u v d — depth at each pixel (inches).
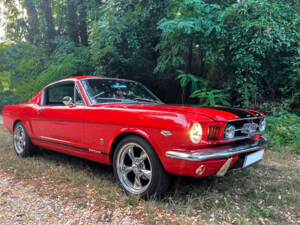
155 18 326.6
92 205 107.4
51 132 157.8
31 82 405.4
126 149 117.3
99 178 136.0
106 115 121.3
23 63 443.2
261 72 286.2
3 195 118.1
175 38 271.0
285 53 284.8
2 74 443.2
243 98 281.1
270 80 294.7
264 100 293.3
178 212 100.7
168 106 120.6
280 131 221.8
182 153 94.7
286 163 170.4
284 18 265.9
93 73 382.9
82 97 138.6
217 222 94.7
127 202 107.7
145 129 106.3
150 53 366.9
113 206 106.3
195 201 110.2
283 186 129.3
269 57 284.7
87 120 130.6
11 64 444.5
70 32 487.2
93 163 164.4
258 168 157.0
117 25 295.1
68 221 95.4
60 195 117.3
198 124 95.7
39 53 459.8
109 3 305.3
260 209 105.3
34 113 169.5
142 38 331.0
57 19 511.5
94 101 135.9
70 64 360.8
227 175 141.8
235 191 122.4
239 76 279.7
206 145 98.8
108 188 122.6
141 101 150.2
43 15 506.3
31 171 149.0
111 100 141.4
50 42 496.1
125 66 347.3
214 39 267.6
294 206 108.8
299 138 211.9
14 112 191.3
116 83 157.3
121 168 119.3
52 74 366.9
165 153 100.0
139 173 113.2
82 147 136.0
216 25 253.0
